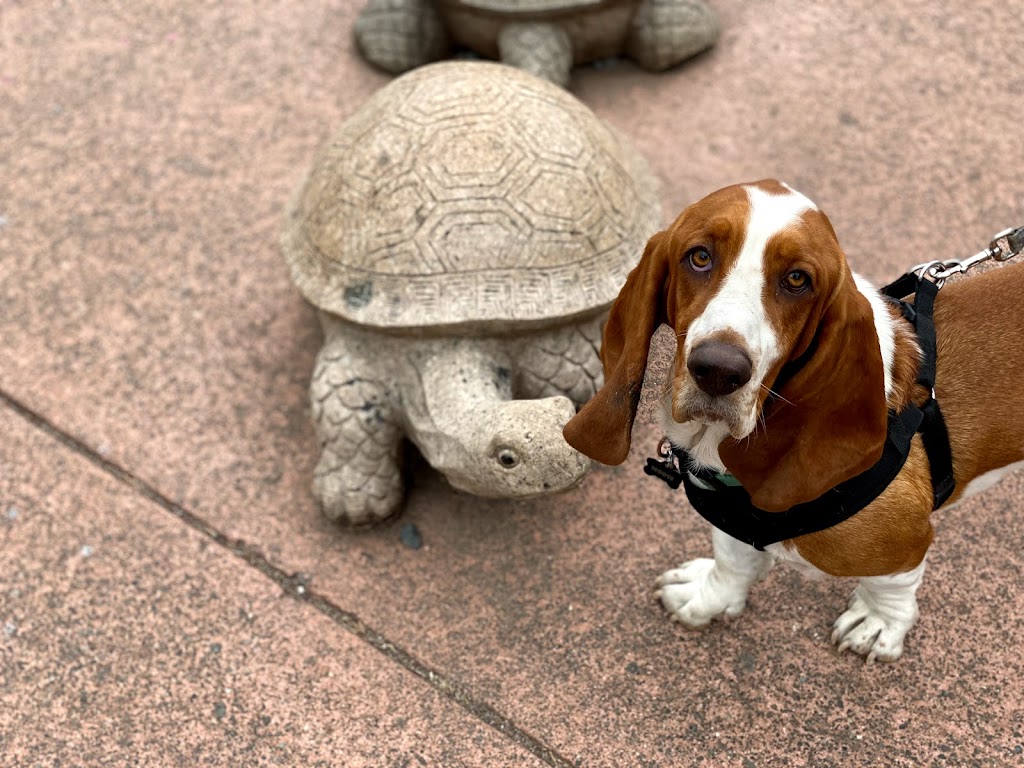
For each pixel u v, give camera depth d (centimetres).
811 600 141
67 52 211
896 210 175
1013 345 119
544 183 145
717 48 204
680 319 106
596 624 141
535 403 133
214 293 173
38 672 140
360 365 147
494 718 135
